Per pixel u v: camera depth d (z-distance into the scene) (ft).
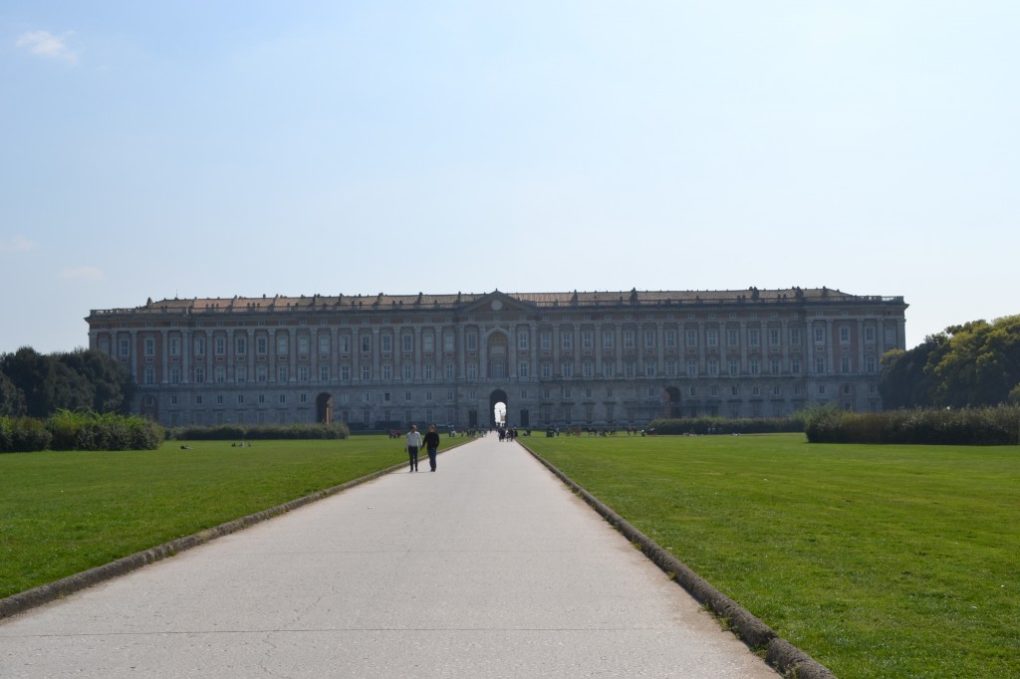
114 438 377.71
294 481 174.81
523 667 48.62
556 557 83.76
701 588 64.39
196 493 147.54
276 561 82.74
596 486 155.84
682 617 59.62
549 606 63.05
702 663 49.21
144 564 81.15
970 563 73.67
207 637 55.01
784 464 225.56
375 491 160.86
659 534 91.71
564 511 124.57
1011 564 73.26
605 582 71.51
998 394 577.43
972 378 589.32
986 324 625.00
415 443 225.15
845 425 386.11
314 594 67.51
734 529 95.40
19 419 365.20
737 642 53.36
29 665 49.39
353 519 116.06
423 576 74.54
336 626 57.57
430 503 137.39
